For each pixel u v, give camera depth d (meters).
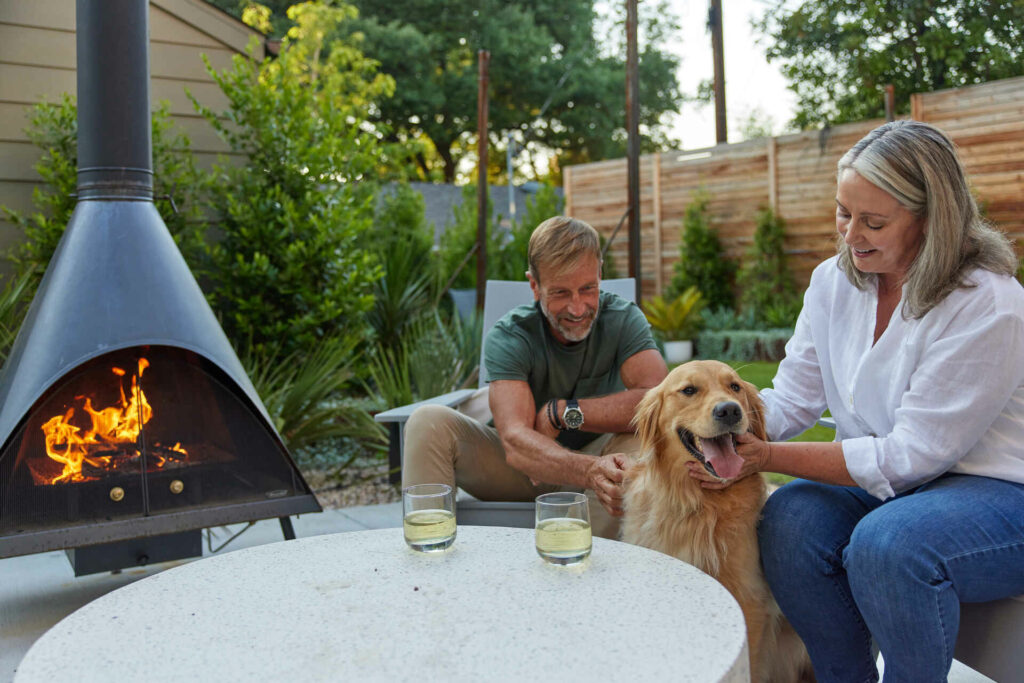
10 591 3.00
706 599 1.38
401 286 6.72
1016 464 1.71
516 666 1.14
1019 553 1.61
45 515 2.60
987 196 7.33
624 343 2.53
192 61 5.54
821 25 7.81
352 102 12.53
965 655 1.77
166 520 2.75
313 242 5.35
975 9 6.80
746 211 10.33
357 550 1.72
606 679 1.09
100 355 2.71
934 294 1.75
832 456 1.78
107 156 2.92
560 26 22.42
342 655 1.19
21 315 4.12
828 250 9.41
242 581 1.53
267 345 5.21
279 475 2.98
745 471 1.86
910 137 1.74
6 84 4.87
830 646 1.84
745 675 1.19
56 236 4.75
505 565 1.59
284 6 17.81
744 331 9.30
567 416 2.33
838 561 1.80
